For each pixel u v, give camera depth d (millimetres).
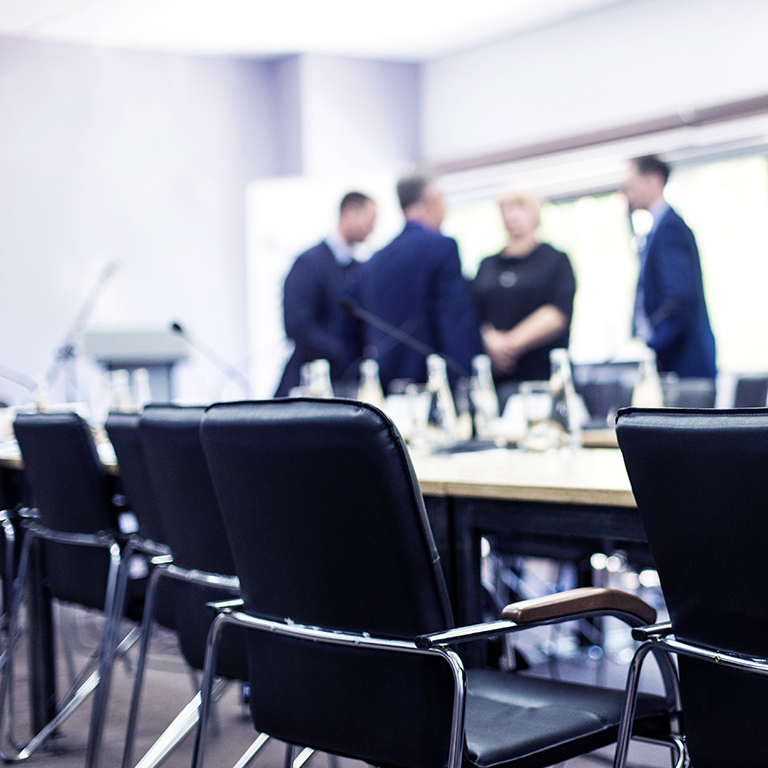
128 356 5680
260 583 1492
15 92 6773
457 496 1809
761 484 1034
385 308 6324
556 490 1622
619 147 6551
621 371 4383
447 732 1316
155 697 3352
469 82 7488
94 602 2492
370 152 7660
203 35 6996
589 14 6746
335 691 1428
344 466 1284
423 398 2828
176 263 7359
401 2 6438
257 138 7668
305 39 7172
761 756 1158
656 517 1178
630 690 1331
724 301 6152
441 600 1317
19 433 2506
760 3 5961
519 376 6449
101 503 2361
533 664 3512
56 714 2971
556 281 6414
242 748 2818
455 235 7484
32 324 6793
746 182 6035
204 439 1483
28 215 6797
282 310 7035
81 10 6359
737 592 1117
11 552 3021
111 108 7117
